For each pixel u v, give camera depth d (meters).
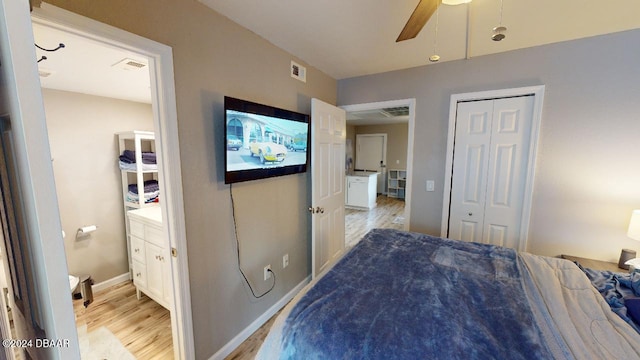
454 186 2.48
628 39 1.81
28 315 0.43
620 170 1.89
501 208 2.30
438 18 1.64
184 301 1.46
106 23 1.06
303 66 2.38
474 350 0.86
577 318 1.02
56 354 0.37
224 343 1.76
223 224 1.70
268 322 2.15
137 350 1.83
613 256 1.94
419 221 2.65
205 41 1.50
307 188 2.57
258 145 1.81
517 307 1.09
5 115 0.36
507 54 2.17
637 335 0.92
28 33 0.33
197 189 1.51
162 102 1.31
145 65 1.79
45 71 1.88
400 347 0.88
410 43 2.02
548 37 1.91
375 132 7.98
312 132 2.30
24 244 0.39
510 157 2.24
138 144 2.57
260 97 1.92
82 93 2.52
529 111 2.14
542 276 1.35
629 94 1.83
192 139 1.46
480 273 1.39
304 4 1.50
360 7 1.53
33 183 0.34
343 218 3.08
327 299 1.15
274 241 2.18
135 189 2.71
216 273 1.67
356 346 0.89
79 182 2.53
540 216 2.15
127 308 2.34
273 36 1.90
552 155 2.07
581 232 2.03
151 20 1.23
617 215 1.91
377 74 2.75
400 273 1.39
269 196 2.09
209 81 1.54
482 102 2.32
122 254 2.83
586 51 1.92
